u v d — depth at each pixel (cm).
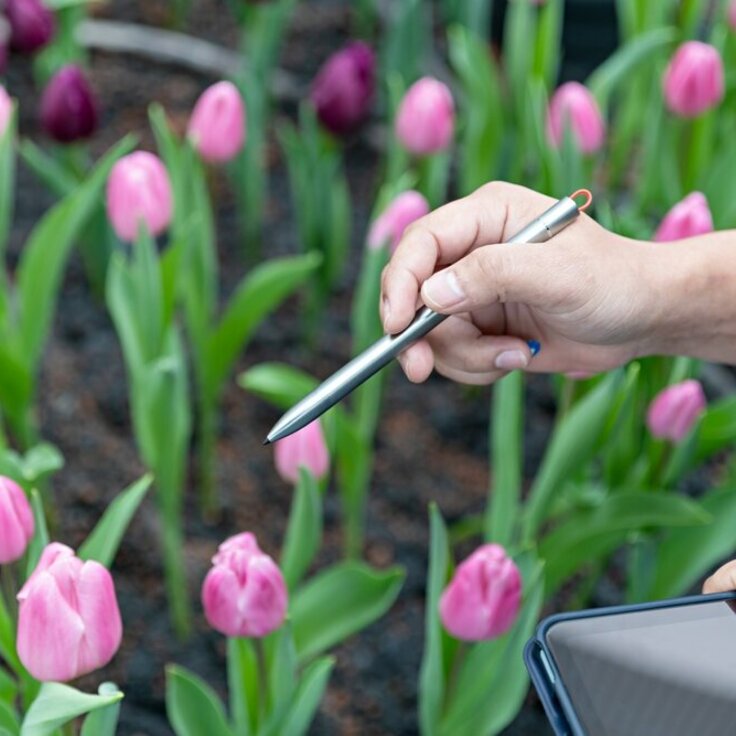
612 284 117
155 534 188
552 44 212
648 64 232
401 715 169
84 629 104
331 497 197
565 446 145
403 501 196
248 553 117
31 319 169
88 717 110
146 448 159
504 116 226
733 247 126
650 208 231
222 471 198
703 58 187
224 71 276
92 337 217
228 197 246
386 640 177
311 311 212
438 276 111
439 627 130
